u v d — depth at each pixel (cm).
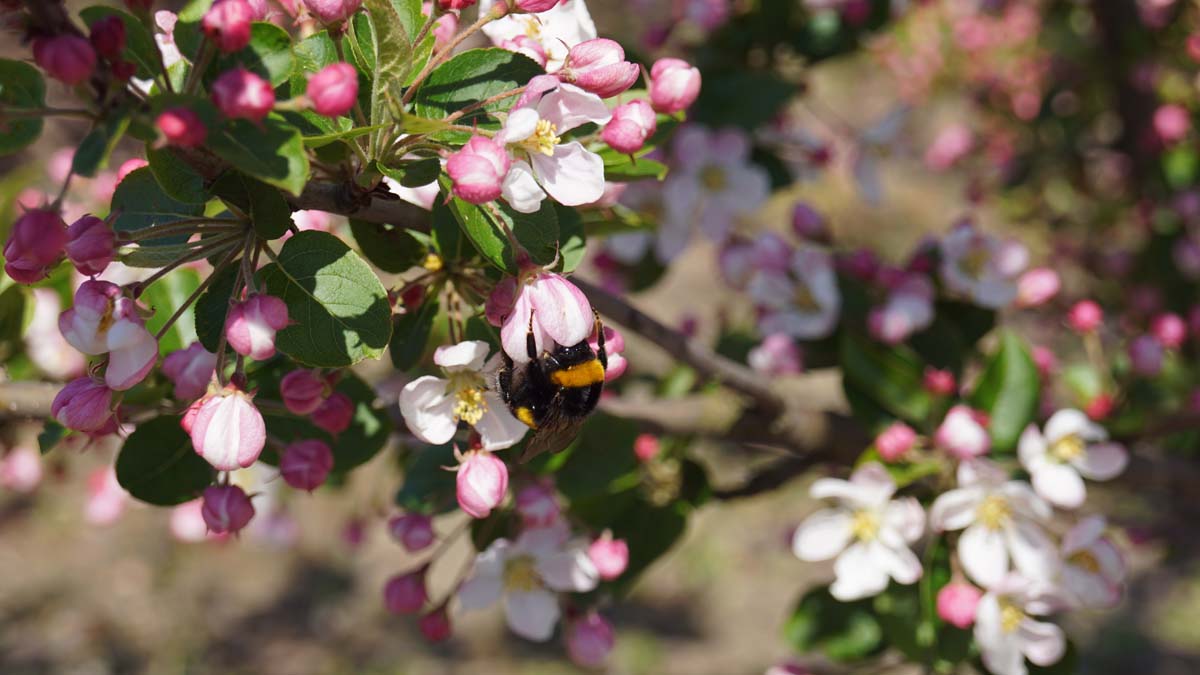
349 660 178
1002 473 69
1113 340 100
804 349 79
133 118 54
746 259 80
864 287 78
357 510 93
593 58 58
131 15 56
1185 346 96
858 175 89
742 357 83
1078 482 70
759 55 84
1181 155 105
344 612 189
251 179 57
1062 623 175
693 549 203
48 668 175
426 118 58
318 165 59
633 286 84
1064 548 69
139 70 56
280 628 186
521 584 68
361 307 58
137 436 64
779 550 201
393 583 69
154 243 59
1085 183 120
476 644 181
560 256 58
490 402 61
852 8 83
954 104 196
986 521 69
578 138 62
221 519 60
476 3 62
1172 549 94
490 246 57
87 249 56
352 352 58
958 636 69
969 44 138
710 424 73
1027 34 134
